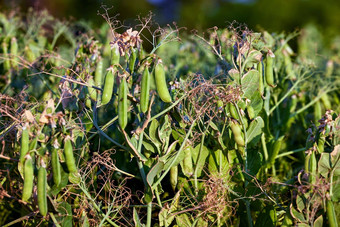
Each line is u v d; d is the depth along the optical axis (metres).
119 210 2.40
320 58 4.31
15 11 4.77
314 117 3.56
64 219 2.17
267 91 2.89
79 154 2.44
